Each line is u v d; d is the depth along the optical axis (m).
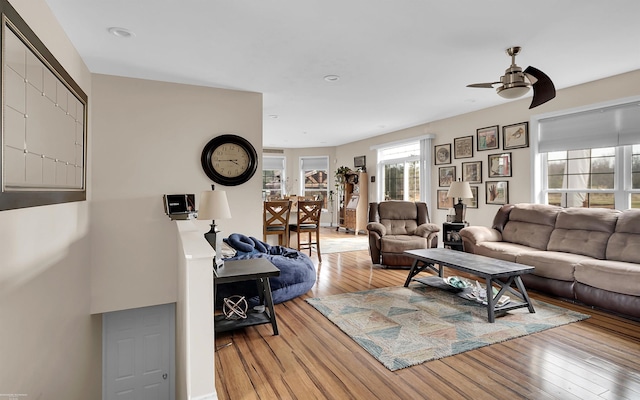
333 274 4.84
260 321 2.87
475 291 3.55
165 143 3.95
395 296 3.82
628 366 2.29
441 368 2.29
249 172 4.36
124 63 3.39
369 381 2.15
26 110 1.80
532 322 3.04
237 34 2.79
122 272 3.74
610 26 2.70
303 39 2.90
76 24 2.59
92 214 3.61
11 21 1.59
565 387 2.06
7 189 1.56
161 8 2.38
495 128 5.29
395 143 7.54
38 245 2.09
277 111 5.62
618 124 3.89
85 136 3.20
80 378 3.05
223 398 1.99
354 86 4.23
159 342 4.08
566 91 4.39
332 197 10.32
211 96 4.20
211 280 1.82
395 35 2.84
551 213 4.30
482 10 2.45
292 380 2.17
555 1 2.33
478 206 5.61
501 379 2.15
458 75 3.83
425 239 5.21
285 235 5.54
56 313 2.43
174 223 3.98
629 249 3.38
